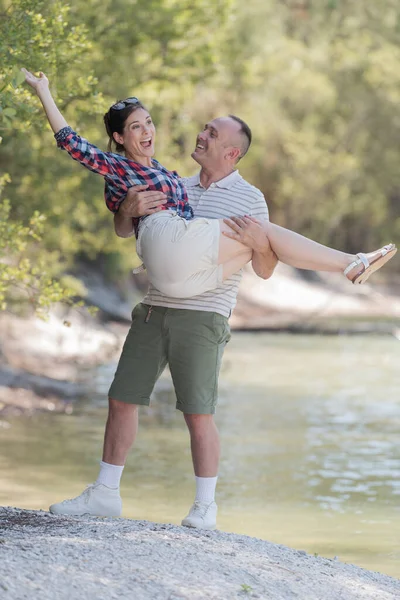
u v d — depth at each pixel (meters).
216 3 22.44
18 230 15.77
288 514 13.12
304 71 61.94
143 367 8.93
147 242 8.55
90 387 24.66
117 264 43.88
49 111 8.49
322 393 26.19
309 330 46.44
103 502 9.01
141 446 17.83
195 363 8.77
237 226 8.53
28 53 12.32
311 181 64.19
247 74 27.22
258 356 35.53
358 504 13.83
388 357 36.16
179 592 6.73
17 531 7.98
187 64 22.91
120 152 9.01
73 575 6.82
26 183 21.81
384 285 67.44
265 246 8.58
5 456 16.38
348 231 73.19
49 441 17.83
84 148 8.44
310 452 17.73
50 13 13.66
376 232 73.75
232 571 7.35
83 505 8.96
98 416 20.72
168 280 8.52
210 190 9.12
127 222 8.98
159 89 23.52
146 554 7.46
